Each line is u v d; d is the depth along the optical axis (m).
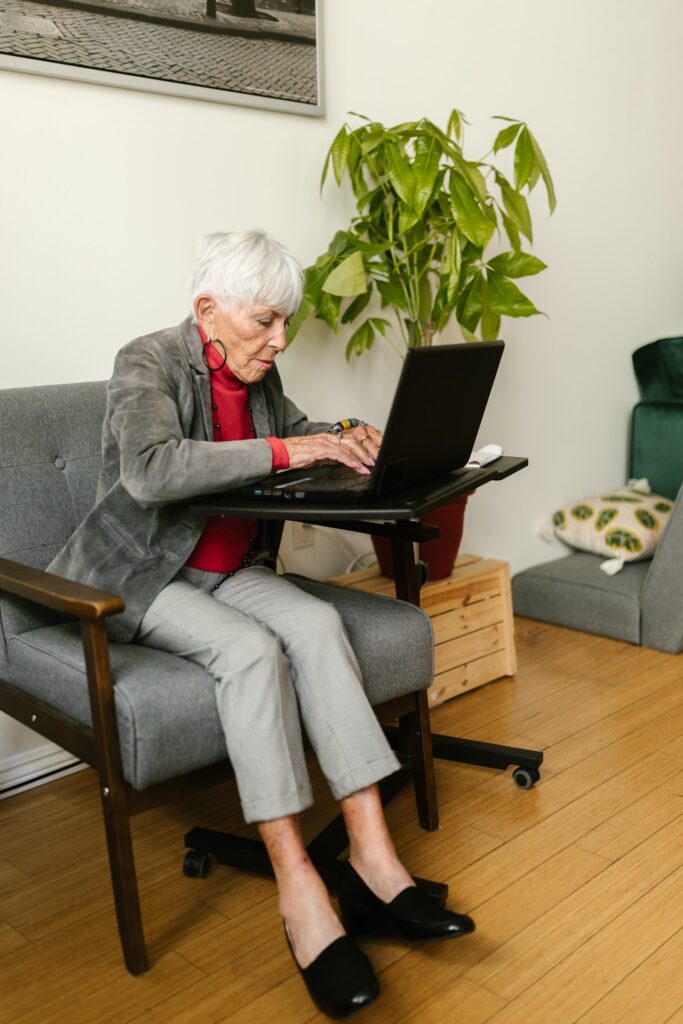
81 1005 1.31
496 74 2.78
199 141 2.14
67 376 1.99
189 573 1.58
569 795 1.87
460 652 2.38
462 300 2.25
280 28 2.22
